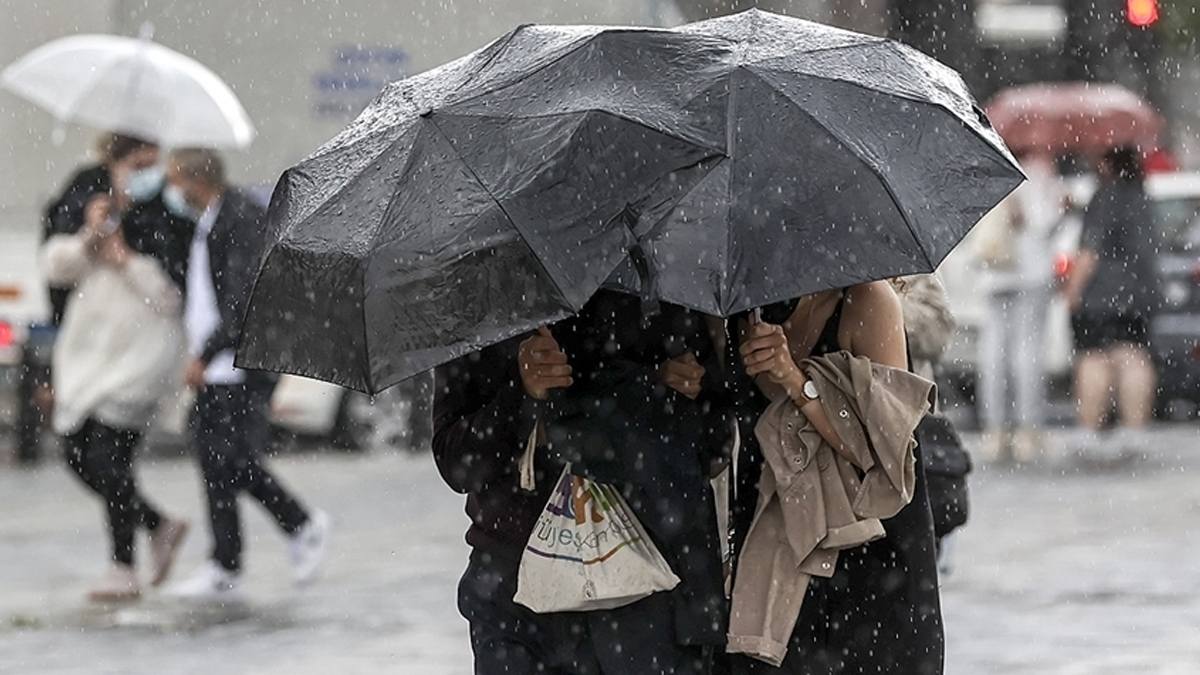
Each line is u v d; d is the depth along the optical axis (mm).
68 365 24531
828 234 10352
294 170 11242
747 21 11484
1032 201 38375
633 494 11242
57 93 26578
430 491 35781
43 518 32688
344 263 10453
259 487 24594
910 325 14250
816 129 10555
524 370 11422
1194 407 46844
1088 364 38719
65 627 22234
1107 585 23750
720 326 11625
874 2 71625
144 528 24797
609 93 10633
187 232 24922
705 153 10438
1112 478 35500
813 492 11312
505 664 11727
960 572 24984
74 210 29594
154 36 43156
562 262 10117
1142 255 38250
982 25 75188
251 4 43469
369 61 43625
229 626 22188
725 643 11445
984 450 40562
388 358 10250
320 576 25781
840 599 11680
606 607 11383
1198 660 19062
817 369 11344
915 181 10617
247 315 10922
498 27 43531
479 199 10305
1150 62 70750
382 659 20047
